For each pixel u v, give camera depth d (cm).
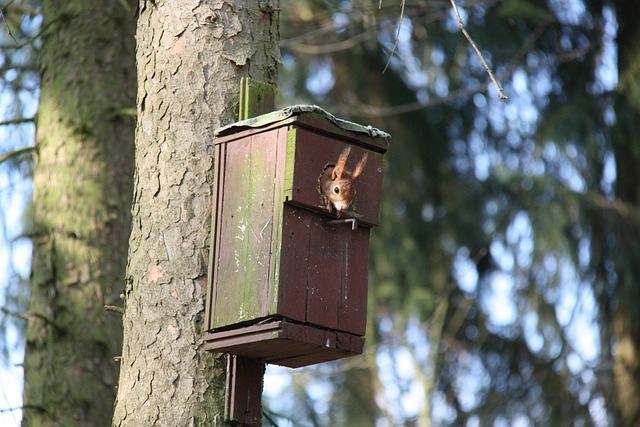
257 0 841
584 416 1916
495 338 2056
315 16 1598
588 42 1920
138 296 794
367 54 1958
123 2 995
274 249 755
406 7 1573
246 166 784
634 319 1878
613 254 1859
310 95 1977
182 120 809
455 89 1966
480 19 1855
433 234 2084
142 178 816
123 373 791
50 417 1036
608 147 1884
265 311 746
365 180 803
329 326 768
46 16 1146
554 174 1912
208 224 791
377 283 2123
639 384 1889
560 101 1922
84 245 1078
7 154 1106
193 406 761
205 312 775
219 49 821
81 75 1112
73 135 1098
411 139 2038
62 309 1065
